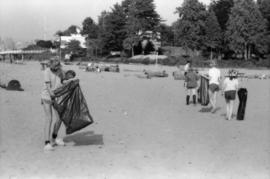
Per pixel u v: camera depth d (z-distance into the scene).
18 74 38.97
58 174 7.18
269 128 12.41
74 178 6.95
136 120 13.67
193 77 18.23
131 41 105.12
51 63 9.33
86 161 8.13
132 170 7.50
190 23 94.81
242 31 87.56
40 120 13.07
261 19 88.25
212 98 16.03
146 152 9.00
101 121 13.32
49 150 9.03
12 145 9.50
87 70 51.59
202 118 14.45
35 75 37.75
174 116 14.80
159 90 25.88
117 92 23.72
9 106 15.98
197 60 82.88
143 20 104.75
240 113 14.09
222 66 78.19
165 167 7.73
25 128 11.66
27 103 17.06
